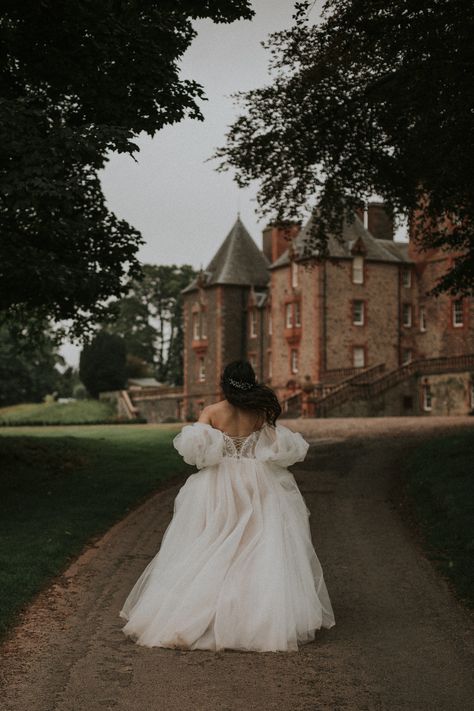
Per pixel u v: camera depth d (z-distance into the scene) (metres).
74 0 10.06
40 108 10.38
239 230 61.06
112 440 20.94
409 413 42.75
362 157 16.44
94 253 13.46
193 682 4.19
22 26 10.60
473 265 14.86
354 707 3.87
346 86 14.98
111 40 10.69
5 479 13.01
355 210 18.20
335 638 5.01
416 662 4.55
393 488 12.59
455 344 46.16
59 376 78.56
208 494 5.05
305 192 17.45
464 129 11.35
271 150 16.34
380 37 12.25
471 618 5.53
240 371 5.22
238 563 4.78
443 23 10.88
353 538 8.63
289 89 15.23
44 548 7.69
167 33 11.68
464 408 40.22
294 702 3.93
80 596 6.20
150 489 12.66
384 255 49.91
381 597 6.16
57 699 4.00
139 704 3.91
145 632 4.80
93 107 11.46
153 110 11.72
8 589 6.13
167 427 28.39
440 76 11.23
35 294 12.61
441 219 15.38
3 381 70.56
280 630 4.63
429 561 7.47
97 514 10.02
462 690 4.11
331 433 23.11
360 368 46.62
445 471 12.37
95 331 16.88
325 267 48.28
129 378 79.88
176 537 5.04
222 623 4.62
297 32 13.86
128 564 7.41
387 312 49.56
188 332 61.78
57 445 17.11
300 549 5.03
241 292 58.34
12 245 11.52
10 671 4.44
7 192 9.11
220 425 5.20
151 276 83.62
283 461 5.19
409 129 14.40
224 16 11.41
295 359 50.50
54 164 9.39
